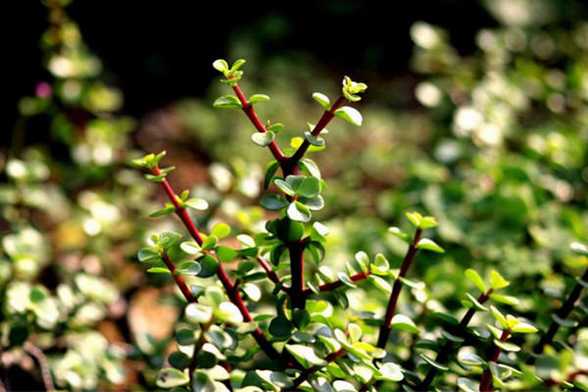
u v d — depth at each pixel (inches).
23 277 48.5
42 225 63.6
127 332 53.1
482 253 50.6
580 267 48.5
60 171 60.2
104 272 53.5
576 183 54.1
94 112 61.1
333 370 40.3
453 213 52.0
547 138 54.3
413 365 43.4
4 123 81.9
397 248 50.8
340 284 41.1
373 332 42.8
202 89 111.3
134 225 55.7
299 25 126.0
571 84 65.8
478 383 42.2
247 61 112.7
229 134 93.0
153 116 101.1
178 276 40.6
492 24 118.4
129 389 50.2
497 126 57.4
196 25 116.5
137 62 111.0
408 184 54.5
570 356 40.8
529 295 46.7
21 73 83.0
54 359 47.3
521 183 52.6
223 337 39.1
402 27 124.7
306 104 104.6
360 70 120.6
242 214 45.9
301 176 40.3
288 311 41.1
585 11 117.3
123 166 64.9
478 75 65.8
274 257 40.9
